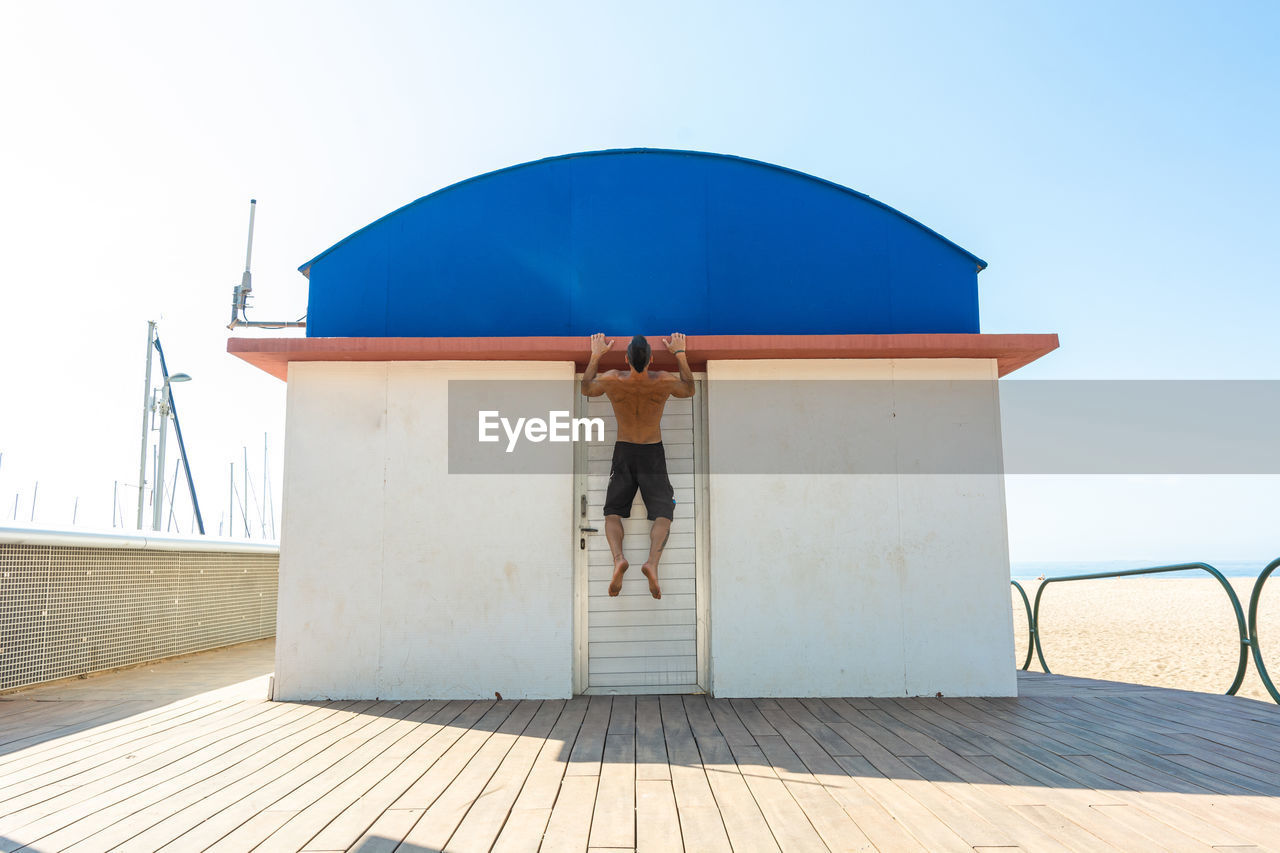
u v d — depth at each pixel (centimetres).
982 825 268
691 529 532
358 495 516
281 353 507
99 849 248
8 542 525
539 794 303
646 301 548
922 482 525
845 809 285
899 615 511
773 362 533
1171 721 430
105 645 627
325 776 329
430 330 547
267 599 925
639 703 485
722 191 562
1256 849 246
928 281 559
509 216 558
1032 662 912
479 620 506
